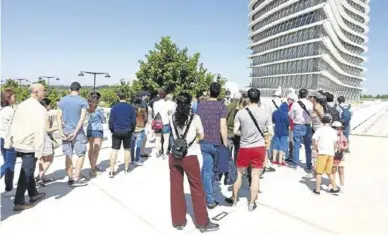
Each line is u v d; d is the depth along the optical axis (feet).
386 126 79.61
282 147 27.94
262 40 287.89
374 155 34.32
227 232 14.92
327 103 27.43
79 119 20.68
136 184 21.83
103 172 24.84
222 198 19.56
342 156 20.98
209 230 14.90
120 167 26.66
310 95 27.30
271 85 278.26
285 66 254.27
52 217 16.08
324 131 20.16
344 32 297.12
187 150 14.74
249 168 21.48
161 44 99.09
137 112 27.81
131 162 28.02
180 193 15.23
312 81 221.25
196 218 14.96
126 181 22.48
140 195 19.63
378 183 23.20
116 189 20.67
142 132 27.96
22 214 16.33
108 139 38.40
